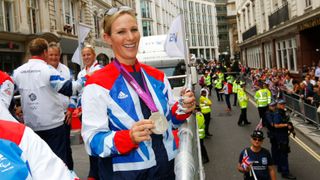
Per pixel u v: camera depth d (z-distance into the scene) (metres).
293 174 9.55
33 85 4.23
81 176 6.52
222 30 121.12
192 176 1.76
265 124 9.80
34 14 23.47
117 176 2.07
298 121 15.66
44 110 4.24
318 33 22.52
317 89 14.50
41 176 1.54
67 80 4.26
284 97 18.53
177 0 92.56
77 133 8.07
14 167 1.46
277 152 9.57
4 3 20.22
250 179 7.21
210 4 116.56
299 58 23.00
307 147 11.97
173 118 2.44
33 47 4.24
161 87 2.36
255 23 38.72
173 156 2.20
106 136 1.97
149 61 16.22
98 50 34.50
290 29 24.36
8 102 3.61
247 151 7.23
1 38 18.92
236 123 16.88
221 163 10.76
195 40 106.50
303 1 22.28
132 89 2.14
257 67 38.81
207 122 14.05
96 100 2.07
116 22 2.16
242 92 16.45
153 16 65.62
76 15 29.84
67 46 26.44
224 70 34.50
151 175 2.09
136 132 1.86
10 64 20.58
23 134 1.57
